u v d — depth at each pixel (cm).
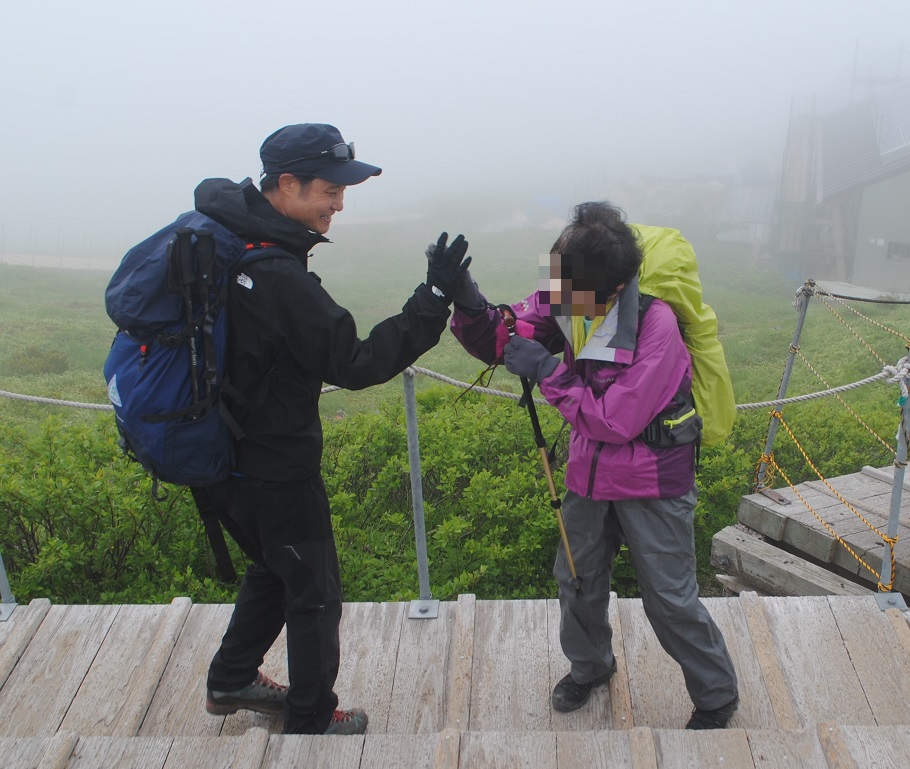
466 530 566
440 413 725
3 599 349
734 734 223
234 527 254
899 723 281
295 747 228
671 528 256
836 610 333
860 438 778
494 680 307
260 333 221
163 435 222
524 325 265
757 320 2184
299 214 234
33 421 1173
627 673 309
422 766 222
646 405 239
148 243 225
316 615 250
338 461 625
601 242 234
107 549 522
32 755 222
